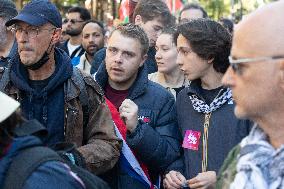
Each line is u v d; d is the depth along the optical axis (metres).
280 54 1.52
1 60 3.39
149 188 2.99
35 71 2.66
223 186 1.72
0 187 1.65
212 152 2.75
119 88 3.24
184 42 2.81
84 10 6.94
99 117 2.76
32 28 2.59
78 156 2.31
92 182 1.89
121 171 2.94
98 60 4.45
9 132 1.71
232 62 1.61
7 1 3.57
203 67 2.80
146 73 3.26
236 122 2.70
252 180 1.57
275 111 1.58
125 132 2.97
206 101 2.85
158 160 2.99
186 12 5.75
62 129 2.67
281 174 1.55
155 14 4.50
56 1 11.46
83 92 2.70
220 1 17.83
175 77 3.99
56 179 1.67
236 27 1.64
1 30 3.46
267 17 1.55
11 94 2.68
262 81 1.55
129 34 3.16
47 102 2.65
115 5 9.67
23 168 1.65
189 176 2.85
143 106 3.16
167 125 3.12
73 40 6.88
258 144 1.62
